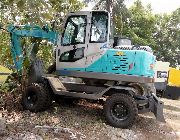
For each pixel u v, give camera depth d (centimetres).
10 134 605
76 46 864
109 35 841
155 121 957
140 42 3556
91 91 874
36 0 423
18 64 895
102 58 838
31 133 626
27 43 940
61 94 855
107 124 802
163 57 4553
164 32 4541
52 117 804
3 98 856
